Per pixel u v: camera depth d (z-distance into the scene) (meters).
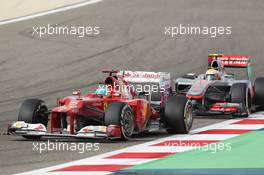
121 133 44.72
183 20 112.31
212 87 60.44
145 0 129.88
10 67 83.94
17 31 105.56
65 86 74.12
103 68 84.19
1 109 61.97
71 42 98.56
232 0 130.00
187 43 98.69
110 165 37.22
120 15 116.25
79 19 113.44
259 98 63.28
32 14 117.81
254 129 51.72
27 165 37.28
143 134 49.59
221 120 57.62
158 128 49.06
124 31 105.50
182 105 49.03
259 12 120.00
